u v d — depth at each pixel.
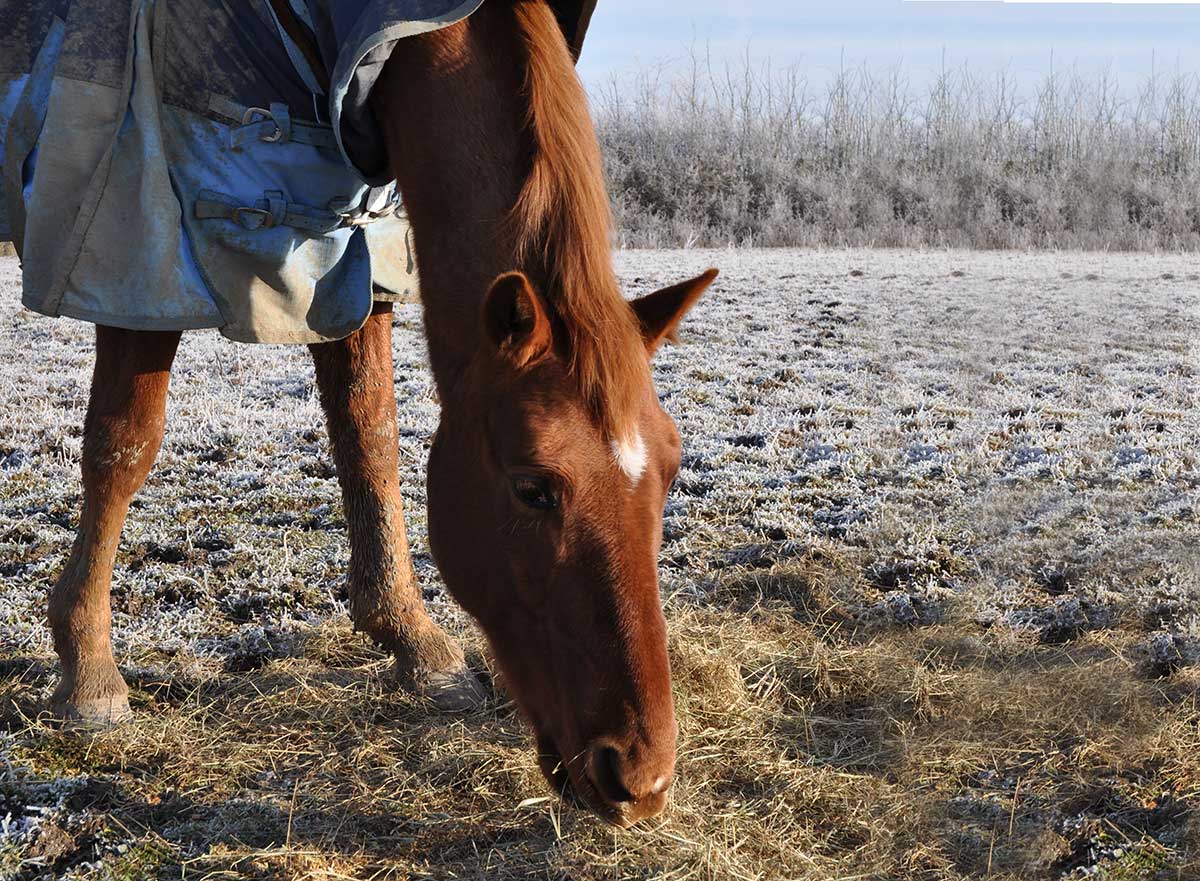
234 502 4.59
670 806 2.46
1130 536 4.16
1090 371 7.30
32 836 2.35
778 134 19.55
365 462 3.11
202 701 3.01
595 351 1.89
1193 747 2.71
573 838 2.39
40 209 2.51
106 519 2.87
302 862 2.31
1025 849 2.35
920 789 2.61
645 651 1.87
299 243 2.66
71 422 5.72
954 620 3.49
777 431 5.72
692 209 19.00
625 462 1.89
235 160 2.57
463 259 2.16
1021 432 5.68
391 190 2.83
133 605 3.54
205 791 2.59
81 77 2.45
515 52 2.17
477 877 2.27
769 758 2.73
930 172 17.34
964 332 8.79
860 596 3.72
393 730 2.88
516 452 1.88
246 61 2.53
